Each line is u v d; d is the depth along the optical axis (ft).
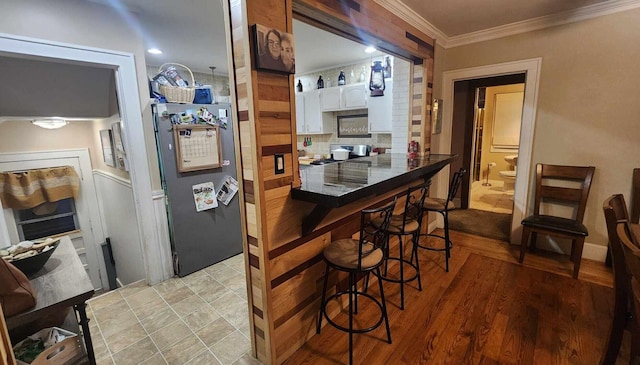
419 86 10.19
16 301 3.63
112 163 11.05
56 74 8.20
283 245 5.43
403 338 6.24
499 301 7.43
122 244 12.16
